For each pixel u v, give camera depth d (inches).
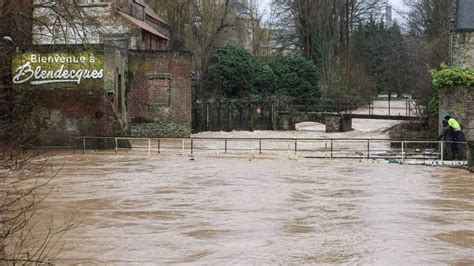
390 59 3759.8
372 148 1530.5
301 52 2839.6
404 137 1542.8
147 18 2337.6
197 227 628.1
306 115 2308.1
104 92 1469.0
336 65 2908.5
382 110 2778.1
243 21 3351.4
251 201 767.7
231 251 537.3
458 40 1448.1
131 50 1846.7
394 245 559.2
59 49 1440.7
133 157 1284.4
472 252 538.6
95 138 1400.1
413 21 2970.0
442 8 2230.6
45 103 1457.9
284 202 762.8
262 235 594.9
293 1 2817.4
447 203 764.6
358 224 644.7
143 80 1856.5
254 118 2237.9
